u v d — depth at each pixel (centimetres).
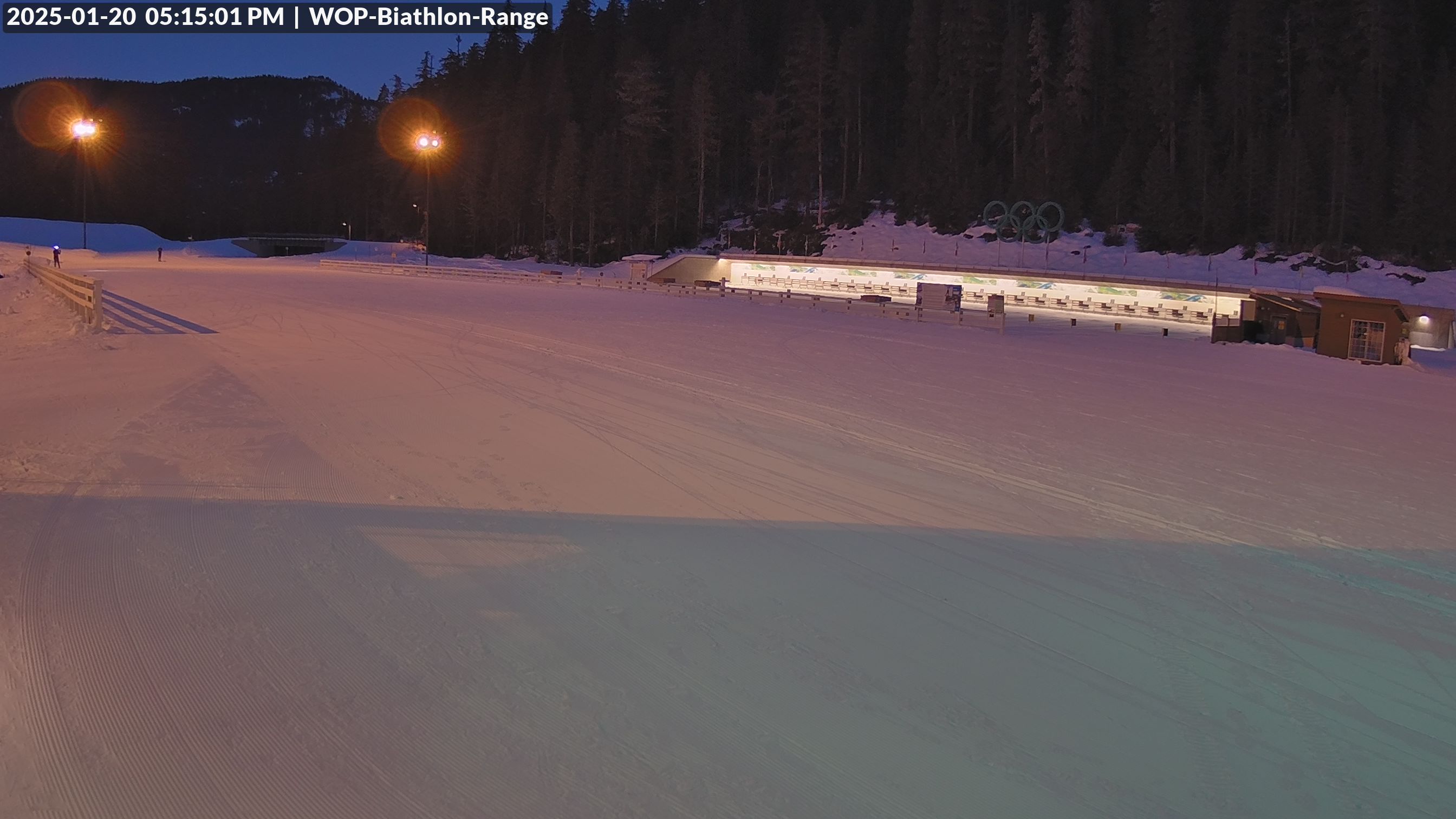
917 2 9394
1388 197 7006
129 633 700
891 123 10538
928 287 5056
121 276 5262
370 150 14238
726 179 10912
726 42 11106
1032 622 771
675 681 643
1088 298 5534
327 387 1820
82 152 8494
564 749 553
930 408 1853
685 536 977
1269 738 593
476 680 636
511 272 6575
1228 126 7975
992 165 8688
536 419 1585
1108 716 614
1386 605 844
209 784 515
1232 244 7356
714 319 3816
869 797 511
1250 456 1529
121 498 1057
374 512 1022
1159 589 866
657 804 500
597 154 9181
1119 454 1488
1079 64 8319
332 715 587
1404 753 580
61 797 503
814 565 896
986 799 512
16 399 1648
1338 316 3341
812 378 2231
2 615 730
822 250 8625
